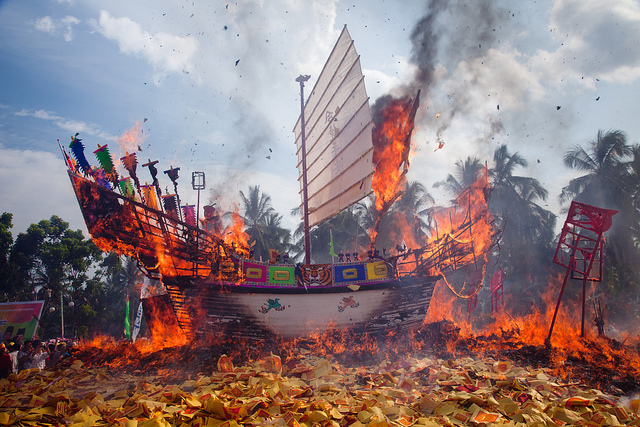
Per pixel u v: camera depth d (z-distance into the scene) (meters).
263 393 7.44
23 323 16.59
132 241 12.48
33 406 7.18
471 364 9.66
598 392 7.47
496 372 8.96
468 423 6.23
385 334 12.94
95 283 38.75
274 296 12.49
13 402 7.41
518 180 34.38
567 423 6.21
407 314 13.35
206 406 6.54
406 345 12.21
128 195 12.88
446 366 9.64
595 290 28.83
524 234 33.12
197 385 8.36
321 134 20.41
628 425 6.02
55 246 37.59
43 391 8.23
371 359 11.10
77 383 8.90
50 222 40.28
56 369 10.07
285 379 8.55
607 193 29.77
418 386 8.29
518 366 9.66
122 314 40.31
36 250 38.50
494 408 6.79
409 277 13.38
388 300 13.13
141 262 12.98
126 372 9.94
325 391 7.85
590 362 9.58
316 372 9.05
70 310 35.75
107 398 7.86
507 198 33.34
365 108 15.65
